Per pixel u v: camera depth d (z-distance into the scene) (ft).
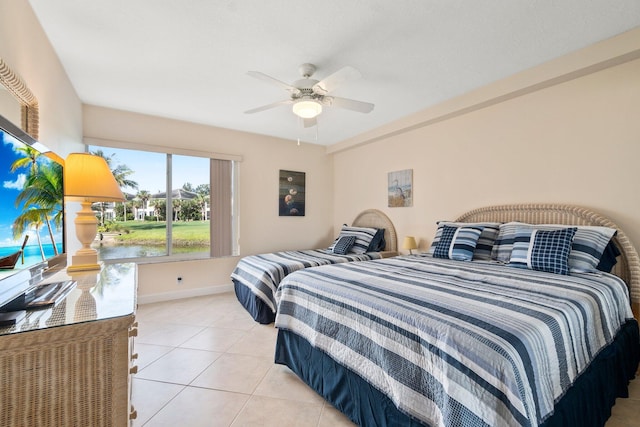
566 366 4.23
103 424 3.26
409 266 8.11
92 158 5.94
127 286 4.77
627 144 7.43
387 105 11.22
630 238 7.39
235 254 14.39
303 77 8.78
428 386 4.10
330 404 5.99
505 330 3.86
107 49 7.43
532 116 9.12
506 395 3.34
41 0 5.70
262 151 15.07
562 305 4.77
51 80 7.13
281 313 7.18
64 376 3.09
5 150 3.18
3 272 3.10
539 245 7.43
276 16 6.23
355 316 5.45
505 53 7.71
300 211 16.33
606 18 6.34
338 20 6.36
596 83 7.88
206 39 7.04
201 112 11.87
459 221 10.91
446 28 6.64
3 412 2.85
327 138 15.76
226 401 6.10
